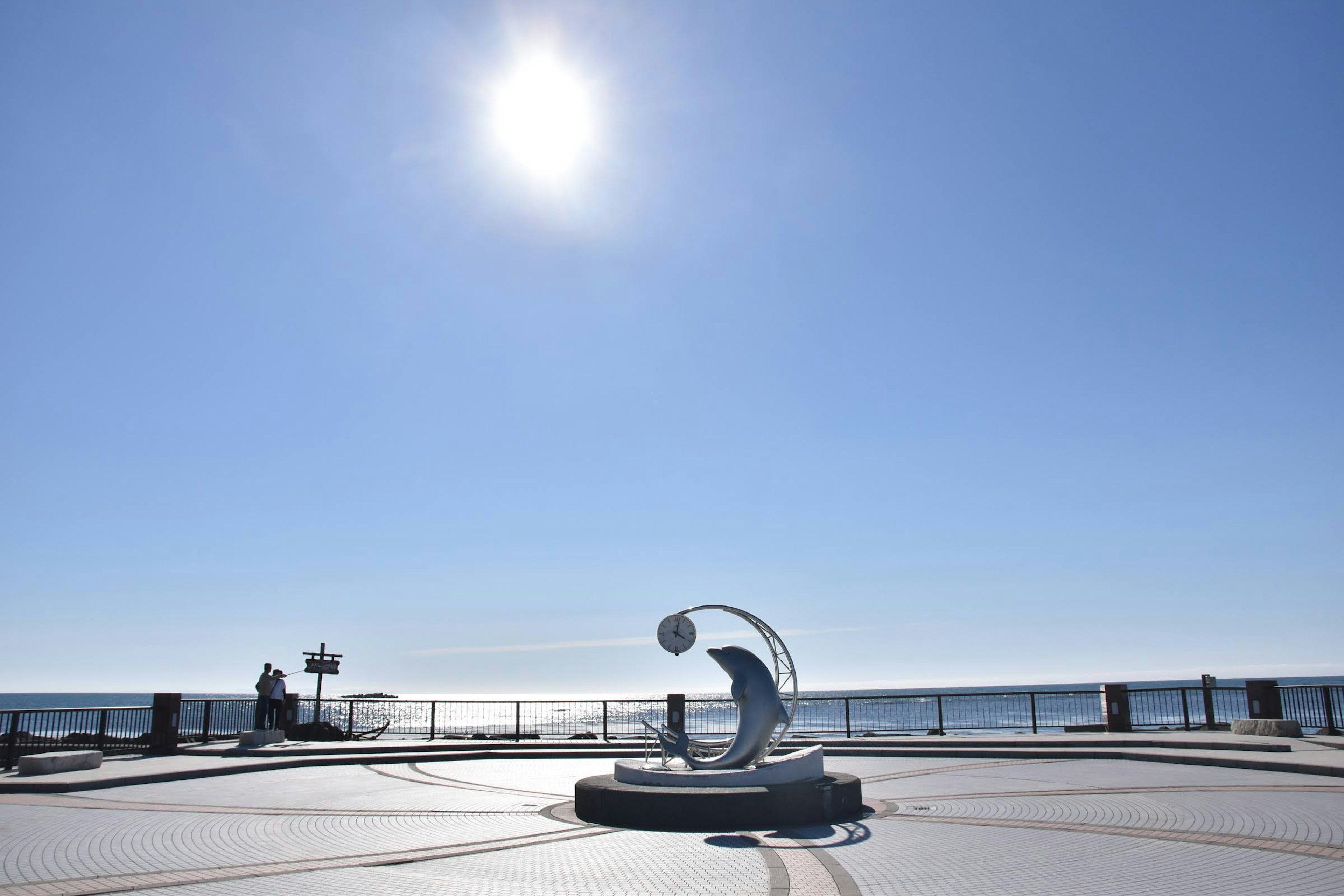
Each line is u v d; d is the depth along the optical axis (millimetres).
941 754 19203
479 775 17422
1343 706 21750
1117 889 7434
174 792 14516
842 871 8305
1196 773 15305
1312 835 9508
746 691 12234
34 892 7602
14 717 17000
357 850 9594
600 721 29375
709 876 8172
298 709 25922
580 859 9039
